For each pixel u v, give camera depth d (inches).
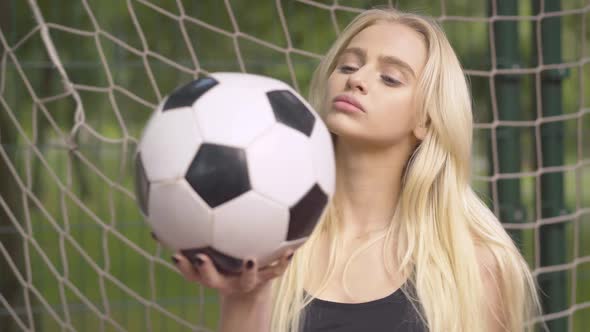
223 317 63.8
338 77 75.4
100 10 182.4
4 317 143.9
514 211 137.9
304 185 58.2
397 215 79.1
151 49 184.7
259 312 62.9
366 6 183.8
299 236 59.1
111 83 120.5
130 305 152.7
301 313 76.1
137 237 200.1
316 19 187.0
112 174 176.2
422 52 76.2
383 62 74.4
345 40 81.1
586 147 225.6
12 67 143.5
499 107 137.1
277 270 59.9
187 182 56.4
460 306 75.4
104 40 182.1
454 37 187.0
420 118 75.7
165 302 143.1
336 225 79.7
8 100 162.1
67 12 178.7
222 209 56.2
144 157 58.6
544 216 138.6
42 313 148.9
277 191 56.9
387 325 73.7
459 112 77.8
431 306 74.0
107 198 204.1
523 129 143.2
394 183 79.4
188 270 59.1
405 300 74.5
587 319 194.7
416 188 77.6
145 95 180.9
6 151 143.6
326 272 78.0
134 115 182.4
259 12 189.5
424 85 75.1
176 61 153.3
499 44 136.6
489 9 139.7
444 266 76.3
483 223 80.5
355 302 75.3
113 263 199.5
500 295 78.7
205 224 56.5
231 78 61.5
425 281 75.0
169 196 57.0
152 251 198.1
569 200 268.8
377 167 78.1
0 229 138.5
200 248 57.6
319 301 76.2
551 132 137.9
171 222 57.4
